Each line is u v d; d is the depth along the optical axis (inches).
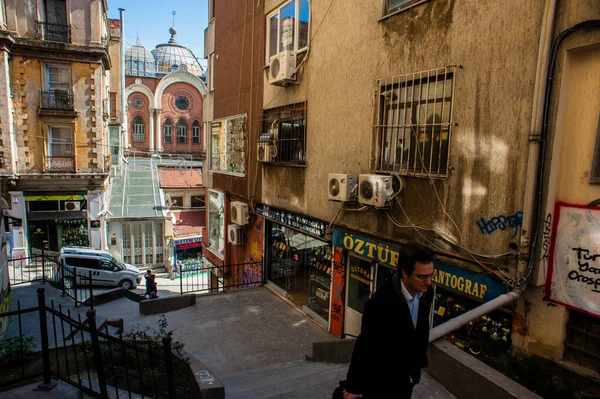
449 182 225.1
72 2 800.9
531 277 184.7
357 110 295.3
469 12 209.5
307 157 361.1
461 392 149.3
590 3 159.3
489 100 201.2
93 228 868.0
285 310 398.6
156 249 1038.4
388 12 266.5
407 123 253.9
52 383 179.3
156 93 1959.9
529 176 180.4
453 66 218.2
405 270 94.1
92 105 837.2
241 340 331.9
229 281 557.3
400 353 96.7
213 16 596.7
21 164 794.2
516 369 181.8
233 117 521.7
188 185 1305.4
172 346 250.8
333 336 337.1
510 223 194.4
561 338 179.3
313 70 346.6
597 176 166.6
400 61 255.6
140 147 1968.5
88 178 849.5
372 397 96.1
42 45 774.5
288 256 422.9
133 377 207.5
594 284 166.9
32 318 385.1
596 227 165.9
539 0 177.2
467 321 171.2
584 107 169.5
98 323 342.0
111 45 1145.4
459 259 219.0
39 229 836.6
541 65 174.2
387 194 258.7
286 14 388.5
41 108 793.6
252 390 194.4
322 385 187.3
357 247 295.1
